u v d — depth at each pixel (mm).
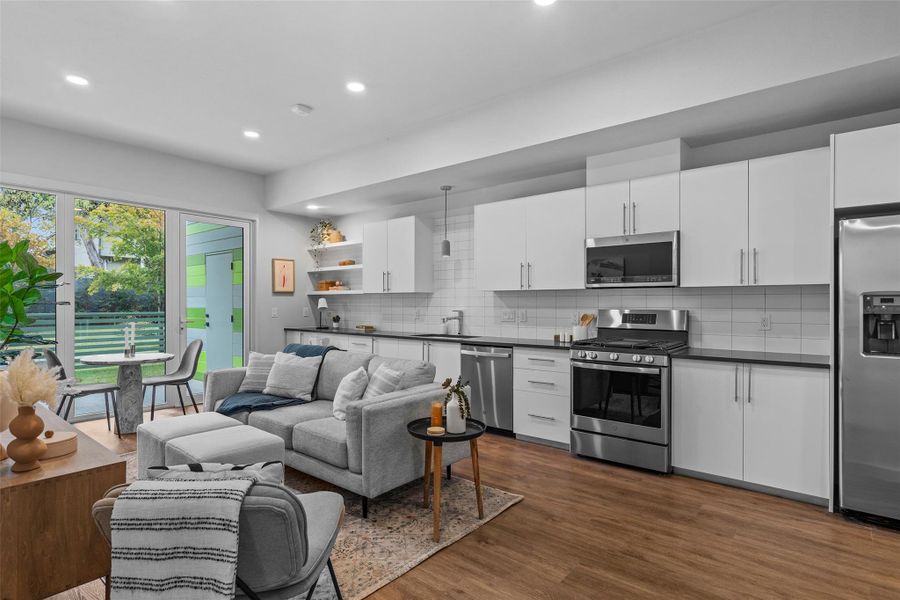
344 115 4074
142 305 5031
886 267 2504
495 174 4426
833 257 2711
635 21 2748
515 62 3205
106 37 2871
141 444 2912
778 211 3074
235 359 5773
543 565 2178
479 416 4430
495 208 4523
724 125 3225
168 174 5125
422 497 2910
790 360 2936
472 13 2658
